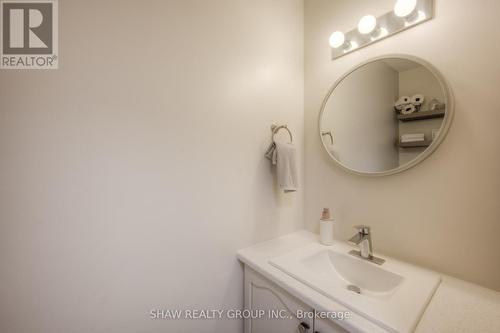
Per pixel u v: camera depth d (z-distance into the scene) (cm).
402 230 104
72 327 75
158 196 90
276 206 133
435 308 72
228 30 110
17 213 66
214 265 107
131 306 86
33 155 68
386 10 107
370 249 104
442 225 92
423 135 95
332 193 132
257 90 123
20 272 67
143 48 85
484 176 82
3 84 65
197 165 101
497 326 63
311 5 142
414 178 100
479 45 82
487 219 82
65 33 72
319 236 135
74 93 73
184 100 96
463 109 86
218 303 109
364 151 115
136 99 84
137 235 86
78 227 75
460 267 88
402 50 103
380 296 92
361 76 117
